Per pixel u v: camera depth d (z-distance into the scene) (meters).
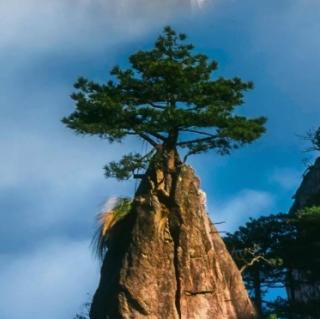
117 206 70.88
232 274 68.62
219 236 70.06
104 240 70.06
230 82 70.00
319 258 82.75
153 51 71.00
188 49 71.12
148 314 64.44
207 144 69.88
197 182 69.31
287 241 83.06
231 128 68.31
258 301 81.38
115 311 64.88
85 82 70.44
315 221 82.75
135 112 68.31
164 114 67.38
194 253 66.50
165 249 66.38
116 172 68.69
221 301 66.12
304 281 85.56
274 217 83.69
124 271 65.69
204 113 67.31
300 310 81.56
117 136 68.75
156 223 66.88
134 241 66.38
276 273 82.50
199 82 69.19
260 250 83.19
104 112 68.69
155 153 69.25
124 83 69.62
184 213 67.38
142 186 69.00
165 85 68.94
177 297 65.25
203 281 65.94
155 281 65.31
